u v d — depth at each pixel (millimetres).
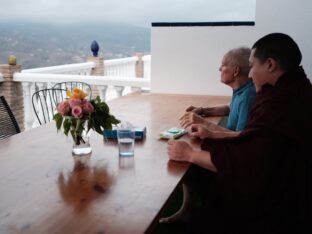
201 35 3377
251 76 1524
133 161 1521
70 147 1708
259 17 3236
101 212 1073
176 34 3434
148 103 2869
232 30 3305
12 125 2361
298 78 1410
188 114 2115
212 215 1559
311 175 1337
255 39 3275
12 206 1104
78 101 1538
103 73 5645
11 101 4422
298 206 1347
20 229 973
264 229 1380
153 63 3547
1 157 1557
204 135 1777
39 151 1645
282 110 1344
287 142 1330
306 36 3168
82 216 1048
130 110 2570
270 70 1429
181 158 1515
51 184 1275
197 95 3420
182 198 2781
